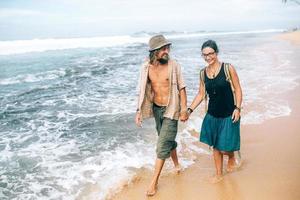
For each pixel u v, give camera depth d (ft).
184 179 14.71
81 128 22.71
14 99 32.22
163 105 13.73
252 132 20.25
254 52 74.02
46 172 16.01
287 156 16.49
